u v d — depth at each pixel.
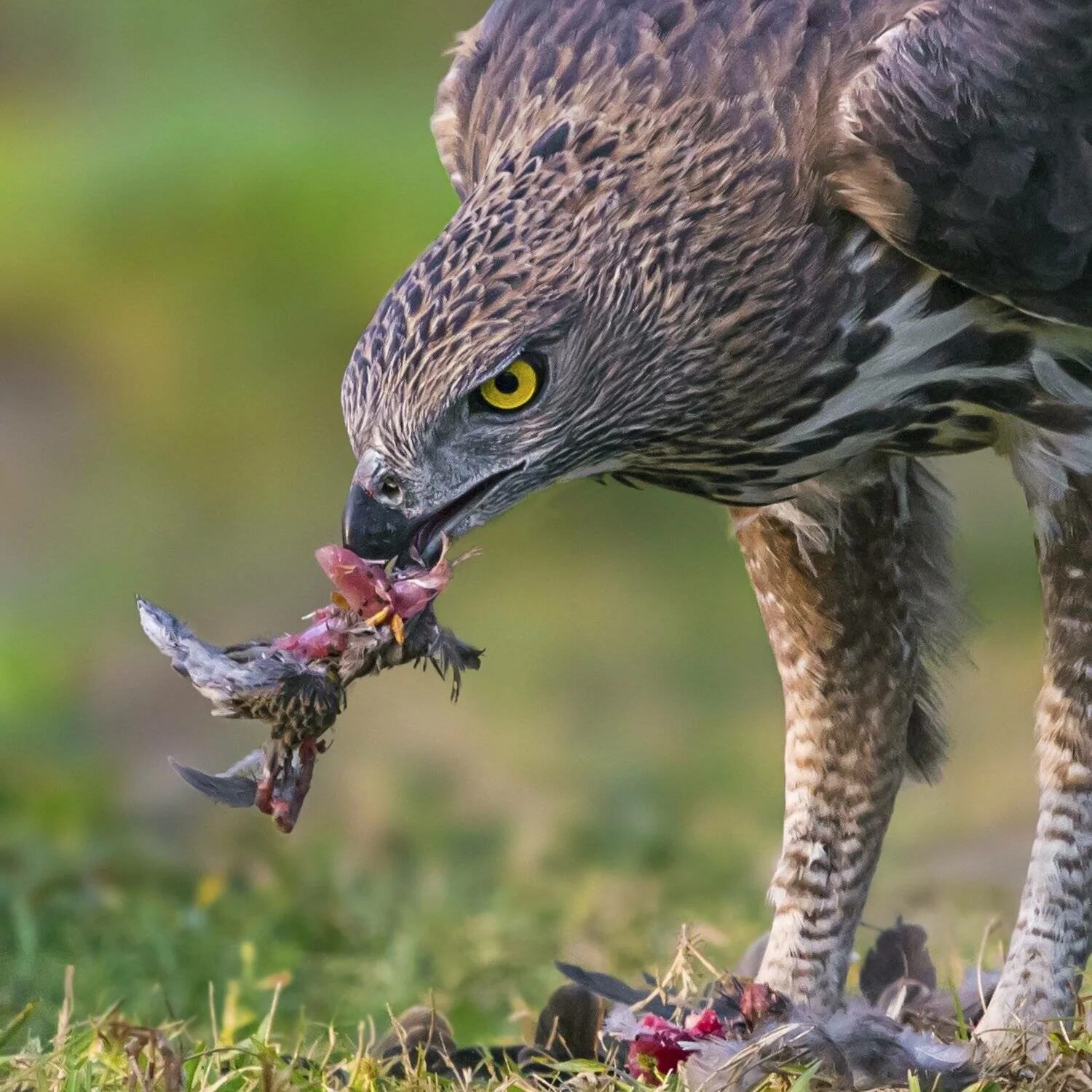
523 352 9.88
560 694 25.98
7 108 45.03
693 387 10.27
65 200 38.16
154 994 12.94
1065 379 10.59
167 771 21.75
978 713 24.23
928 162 10.13
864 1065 10.01
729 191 10.14
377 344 9.89
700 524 31.50
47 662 25.42
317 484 32.88
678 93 10.22
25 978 13.12
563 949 14.93
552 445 10.12
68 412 34.78
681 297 10.13
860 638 11.53
